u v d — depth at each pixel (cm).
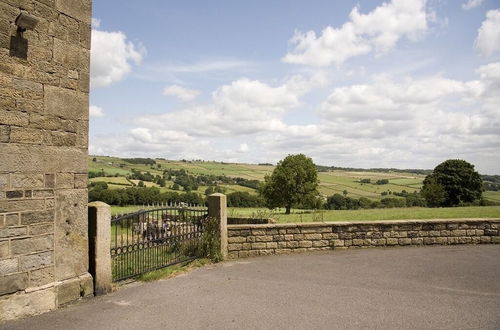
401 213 3200
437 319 553
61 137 632
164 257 909
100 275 682
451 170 4916
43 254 594
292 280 786
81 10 678
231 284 756
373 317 562
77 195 655
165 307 612
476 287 725
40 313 578
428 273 837
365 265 920
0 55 547
